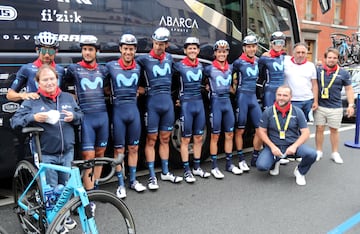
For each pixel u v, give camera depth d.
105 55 4.52
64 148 3.41
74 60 4.29
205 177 5.07
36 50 3.87
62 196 2.80
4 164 4.01
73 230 3.34
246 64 5.21
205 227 3.63
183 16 5.16
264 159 5.00
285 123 4.91
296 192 4.57
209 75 5.00
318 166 5.65
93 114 4.05
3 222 3.69
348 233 3.54
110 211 3.87
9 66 3.91
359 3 24.36
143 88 4.69
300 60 5.59
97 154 4.24
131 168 4.62
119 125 4.34
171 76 4.75
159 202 4.24
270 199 4.34
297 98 5.61
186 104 4.82
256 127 5.41
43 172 3.01
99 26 4.46
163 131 4.78
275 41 5.41
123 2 4.63
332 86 5.70
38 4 4.03
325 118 5.86
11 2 3.88
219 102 5.01
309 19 21.67
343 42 16.75
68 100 3.48
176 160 5.44
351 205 4.19
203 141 5.57
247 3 5.86
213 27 5.47
